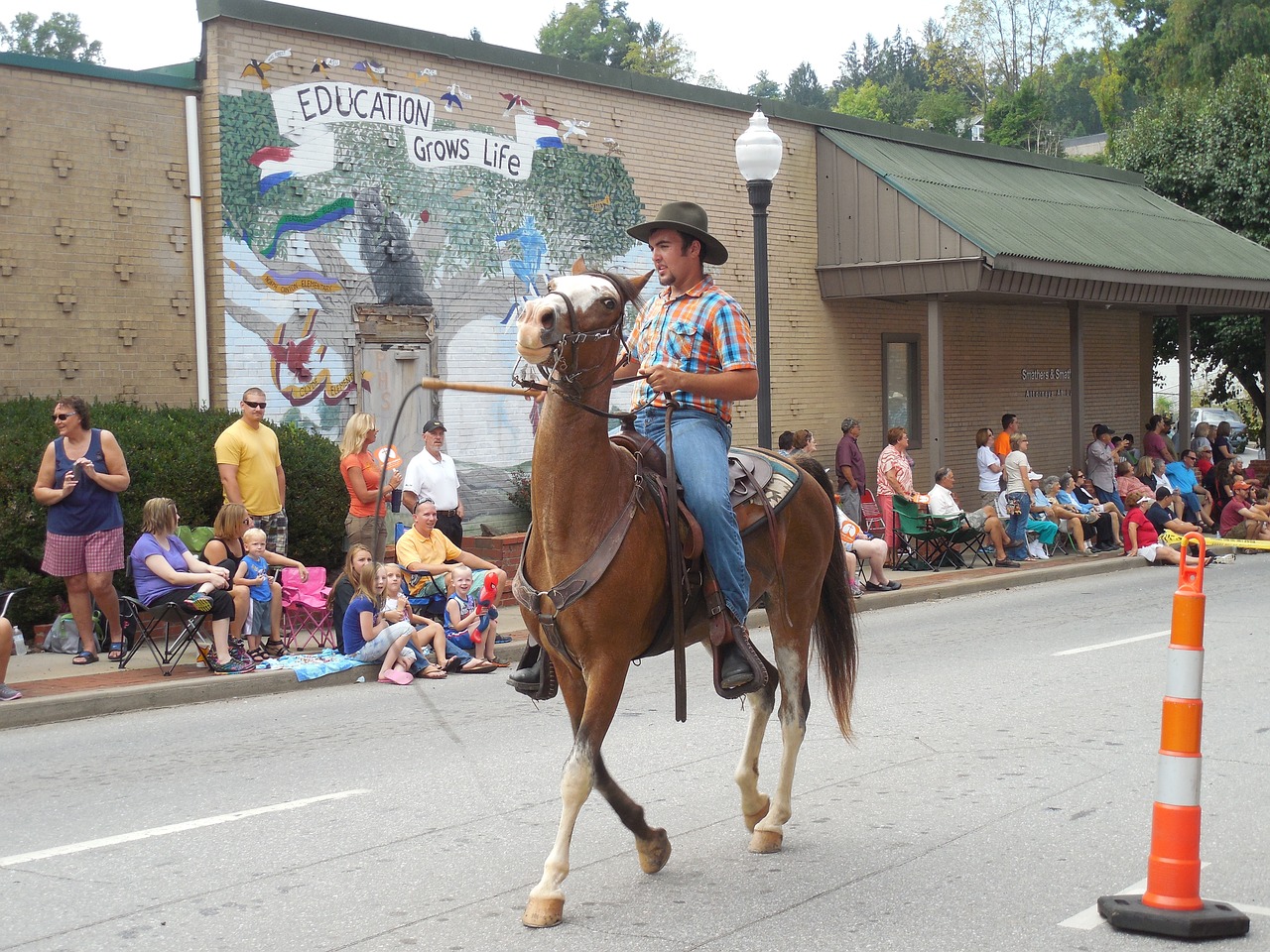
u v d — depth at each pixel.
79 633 10.88
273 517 12.08
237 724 9.06
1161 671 10.38
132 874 5.62
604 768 5.25
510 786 7.08
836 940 4.71
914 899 5.14
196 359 13.51
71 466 10.62
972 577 16.94
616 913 5.02
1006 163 24.25
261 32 13.66
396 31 14.69
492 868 5.63
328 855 5.85
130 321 13.02
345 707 9.63
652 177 17.97
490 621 11.38
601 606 4.96
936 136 22.56
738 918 4.95
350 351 14.52
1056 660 11.02
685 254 5.68
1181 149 30.84
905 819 6.31
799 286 20.12
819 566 6.15
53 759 8.05
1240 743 7.84
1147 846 5.82
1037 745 7.87
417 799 6.83
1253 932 4.76
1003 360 24.22
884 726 8.50
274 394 13.91
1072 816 6.31
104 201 12.81
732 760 7.61
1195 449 25.88
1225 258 24.12
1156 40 52.25
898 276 19.25
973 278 18.41
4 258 12.17
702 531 5.35
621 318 5.09
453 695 10.05
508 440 16.11
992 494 19.17
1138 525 19.97
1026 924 4.86
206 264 13.54
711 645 5.55
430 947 4.69
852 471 18.20
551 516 5.01
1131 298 21.61
